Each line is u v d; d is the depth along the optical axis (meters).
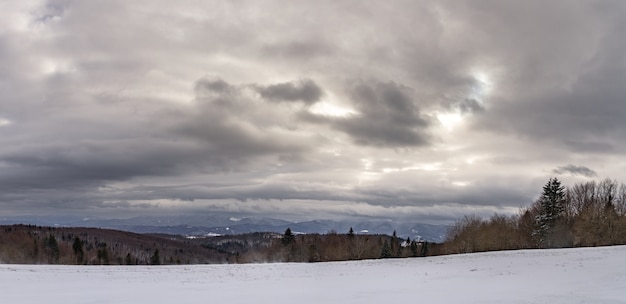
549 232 82.25
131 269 43.12
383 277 34.09
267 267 46.88
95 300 22.30
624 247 46.75
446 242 99.25
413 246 120.19
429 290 24.97
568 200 94.75
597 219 71.56
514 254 47.84
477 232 90.56
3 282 30.48
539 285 24.62
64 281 31.75
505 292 22.36
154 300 22.28
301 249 107.44
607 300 18.25
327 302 20.92
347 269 42.59
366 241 114.25
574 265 33.53
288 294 24.20
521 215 97.75
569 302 18.25
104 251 120.81
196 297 23.28
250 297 23.03
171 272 40.41
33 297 23.52
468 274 33.66
